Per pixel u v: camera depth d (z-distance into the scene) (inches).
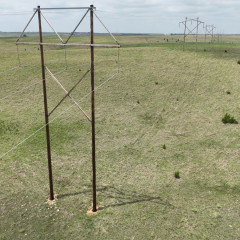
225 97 1139.3
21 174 636.1
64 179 621.9
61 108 1069.8
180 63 1644.9
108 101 1144.2
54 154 736.3
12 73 1449.3
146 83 1336.1
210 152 742.5
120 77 1408.7
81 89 1258.0
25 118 967.0
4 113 1007.6
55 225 473.1
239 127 874.8
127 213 504.1
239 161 685.3
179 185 599.2
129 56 1873.8
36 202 536.1
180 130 891.4
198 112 1025.5
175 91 1239.5
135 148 779.4
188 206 524.4
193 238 440.5
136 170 665.0
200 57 1781.5
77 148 773.9
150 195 562.9
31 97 1173.1
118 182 613.3
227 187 585.0
